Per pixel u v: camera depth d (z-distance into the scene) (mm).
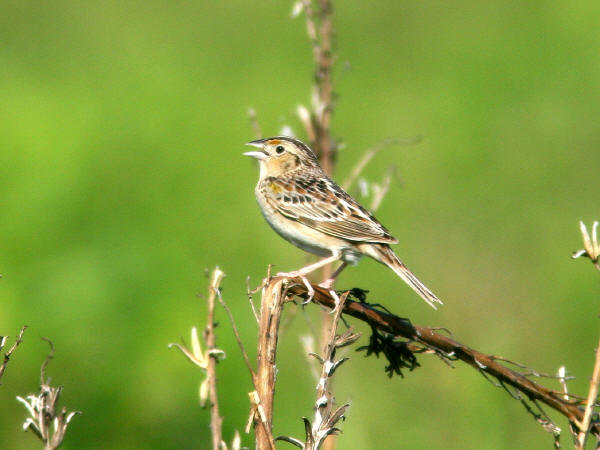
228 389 11109
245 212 14477
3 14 20656
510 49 19359
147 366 11234
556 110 17375
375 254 9609
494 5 20953
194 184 15133
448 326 13164
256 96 17531
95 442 10844
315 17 10500
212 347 6727
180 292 12258
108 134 16094
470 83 18156
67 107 16781
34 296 12008
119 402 11023
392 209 15078
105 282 12172
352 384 11109
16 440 10750
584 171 16047
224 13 21031
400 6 20891
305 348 9586
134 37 19891
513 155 16203
